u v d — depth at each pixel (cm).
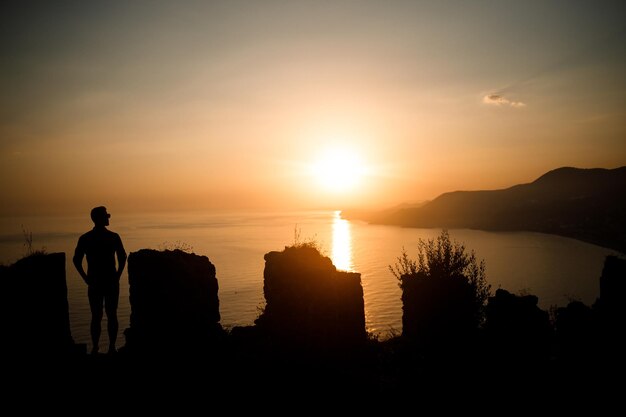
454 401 979
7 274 862
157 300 1119
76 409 770
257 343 1200
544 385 1069
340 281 1355
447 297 1338
